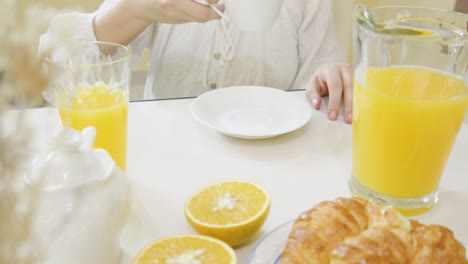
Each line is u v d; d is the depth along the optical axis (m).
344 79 0.96
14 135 0.27
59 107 0.66
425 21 0.64
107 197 0.44
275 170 0.72
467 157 0.78
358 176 0.65
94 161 0.45
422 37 0.55
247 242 0.57
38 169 0.40
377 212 0.48
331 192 0.67
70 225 0.42
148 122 0.86
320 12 1.40
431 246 0.44
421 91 0.55
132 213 0.61
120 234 0.52
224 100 0.92
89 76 0.66
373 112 0.59
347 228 0.46
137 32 1.12
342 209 0.48
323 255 0.44
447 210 0.64
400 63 0.58
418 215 0.62
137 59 1.42
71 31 0.29
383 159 0.60
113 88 0.67
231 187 0.60
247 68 1.36
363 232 0.45
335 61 1.43
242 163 0.74
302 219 0.47
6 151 0.27
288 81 1.42
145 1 1.03
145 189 0.66
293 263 0.44
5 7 0.24
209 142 0.80
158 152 0.76
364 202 0.50
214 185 0.61
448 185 0.70
